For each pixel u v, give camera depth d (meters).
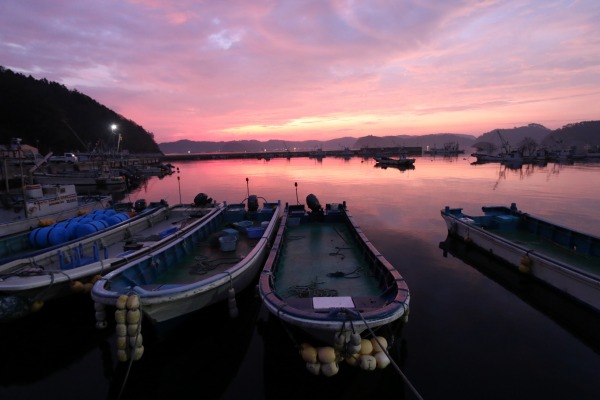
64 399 6.05
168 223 14.82
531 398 5.68
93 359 7.12
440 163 71.44
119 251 11.24
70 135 84.75
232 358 7.11
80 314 8.73
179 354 7.24
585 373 6.27
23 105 76.12
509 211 14.27
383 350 5.18
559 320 8.09
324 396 6.01
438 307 8.72
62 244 10.27
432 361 6.63
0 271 8.43
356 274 8.42
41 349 7.45
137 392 6.18
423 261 11.88
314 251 10.21
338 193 28.91
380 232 15.69
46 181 37.09
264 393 6.10
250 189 33.84
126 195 32.88
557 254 10.52
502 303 8.92
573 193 27.33
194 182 43.34
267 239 10.35
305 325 5.38
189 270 9.17
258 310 8.89
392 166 63.97
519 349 7.00
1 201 16.58
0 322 7.77
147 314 6.27
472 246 12.66
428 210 20.84
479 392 5.83
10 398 6.08
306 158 122.50
